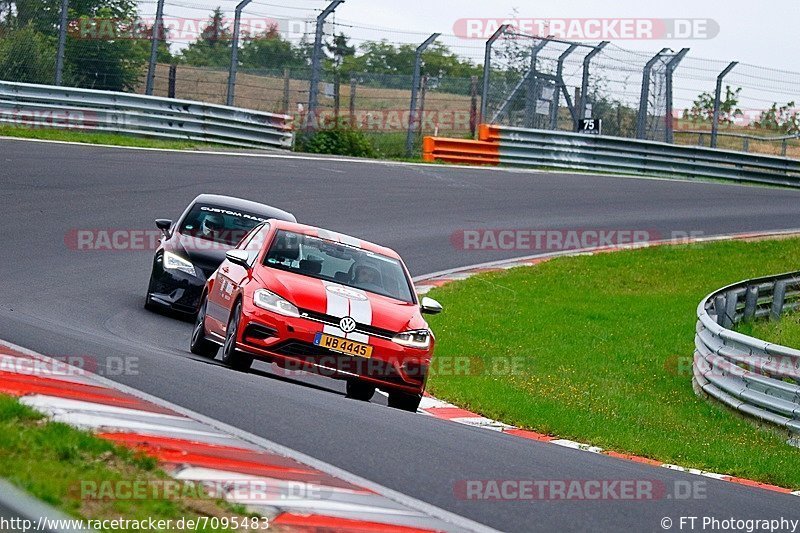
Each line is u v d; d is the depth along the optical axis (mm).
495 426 34312
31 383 21969
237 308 32812
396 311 33188
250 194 74750
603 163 108438
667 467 30328
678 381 48625
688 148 112062
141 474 17250
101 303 45500
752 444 38281
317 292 32531
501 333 52469
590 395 42125
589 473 24391
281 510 16812
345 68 108562
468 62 106750
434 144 102625
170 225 47188
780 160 116688
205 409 23547
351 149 103500
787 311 66062
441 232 74875
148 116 91375
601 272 71812
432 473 21359
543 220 83312
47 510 14617
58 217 62000
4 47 93750
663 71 110875
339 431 23875
